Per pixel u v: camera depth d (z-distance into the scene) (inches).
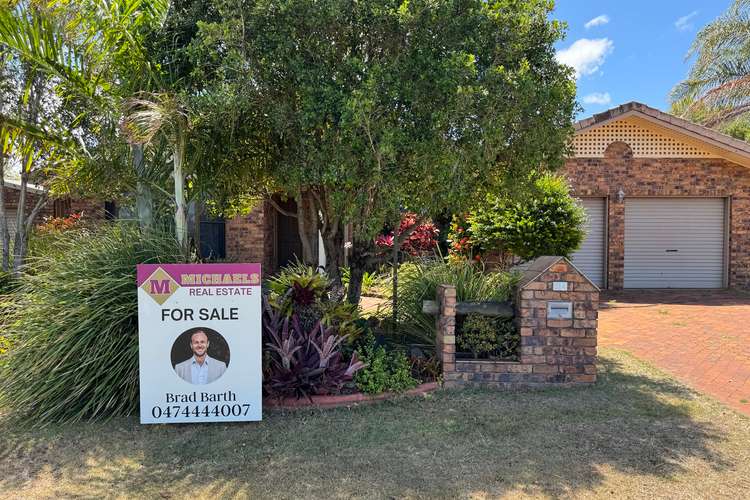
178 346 166.7
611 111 499.8
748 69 616.7
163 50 229.8
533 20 210.4
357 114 179.3
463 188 202.5
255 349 168.4
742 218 516.7
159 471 139.2
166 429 165.6
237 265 167.2
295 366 180.5
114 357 175.9
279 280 238.4
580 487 129.3
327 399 183.0
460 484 131.0
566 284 201.5
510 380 201.8
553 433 161.0
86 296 182.5
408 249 451.2
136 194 239.9
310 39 200.1
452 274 253.0
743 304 424.5
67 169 255.8
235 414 168.1
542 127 205.9
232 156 236.7
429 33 197.8
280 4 188.4
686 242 529.3
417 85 194.9
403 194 207.0
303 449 150.9
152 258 193.9
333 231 267.7
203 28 194.4
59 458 147.2
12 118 251.1
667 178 514.6
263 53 199.9
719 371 229.9
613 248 521.3
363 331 226.5
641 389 203.0
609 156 514.9
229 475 136.4
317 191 267.6
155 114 190.2
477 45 198.2
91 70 231.0
